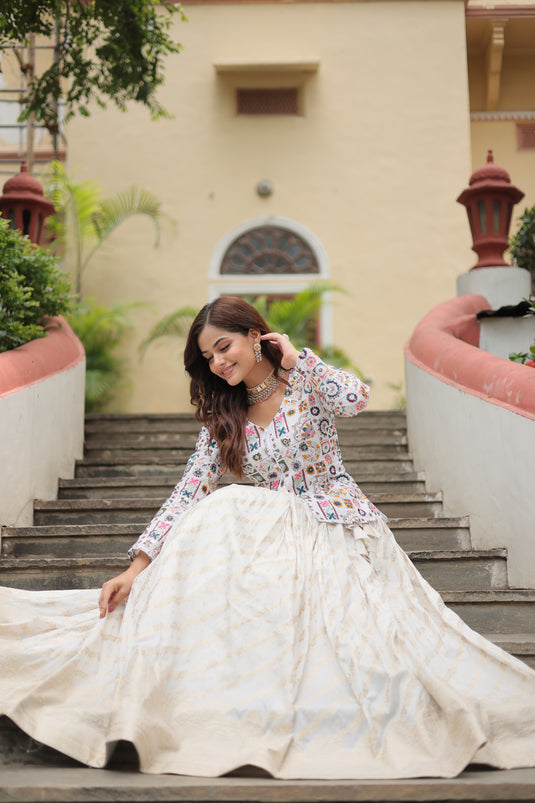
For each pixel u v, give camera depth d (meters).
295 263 9.95
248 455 2.38
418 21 10.28
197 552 2.08
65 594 2.28
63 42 6.02
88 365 9.21
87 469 5.38
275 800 1.64
